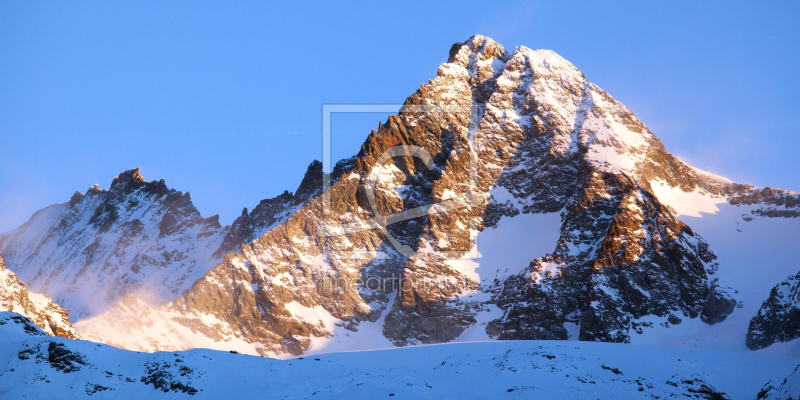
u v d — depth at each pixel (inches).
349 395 3794.3
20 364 4065.0
